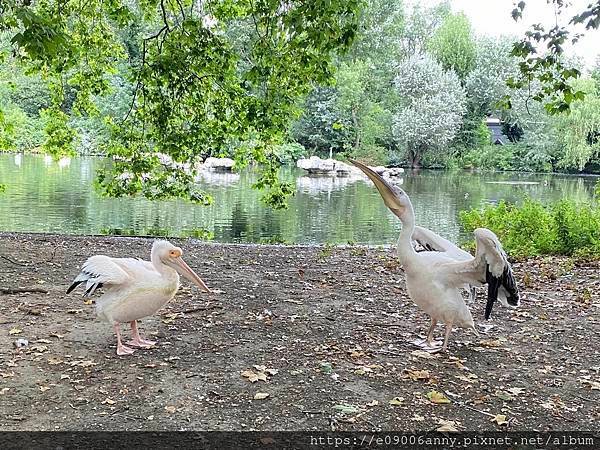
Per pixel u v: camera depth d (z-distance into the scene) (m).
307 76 12.43
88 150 42.25
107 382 5.14
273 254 11.58
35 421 4.40
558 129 49.69
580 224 12.95
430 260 6.03
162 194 15.24
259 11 12.01
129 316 5.74
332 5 10.01
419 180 41.59
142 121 14.95
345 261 11.05
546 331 7.14
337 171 41.69
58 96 17.09
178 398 4.89
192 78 13.27
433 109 50.88
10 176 30.45
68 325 6.56
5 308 7.05
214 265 10.16
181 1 15.23
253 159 15.59
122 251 11.16
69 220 19.16
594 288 9.48
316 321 7.12
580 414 4.88
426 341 6.43
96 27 16.70
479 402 5.05
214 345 6.15
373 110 52.72
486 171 52.72
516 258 11.89
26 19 7.07
